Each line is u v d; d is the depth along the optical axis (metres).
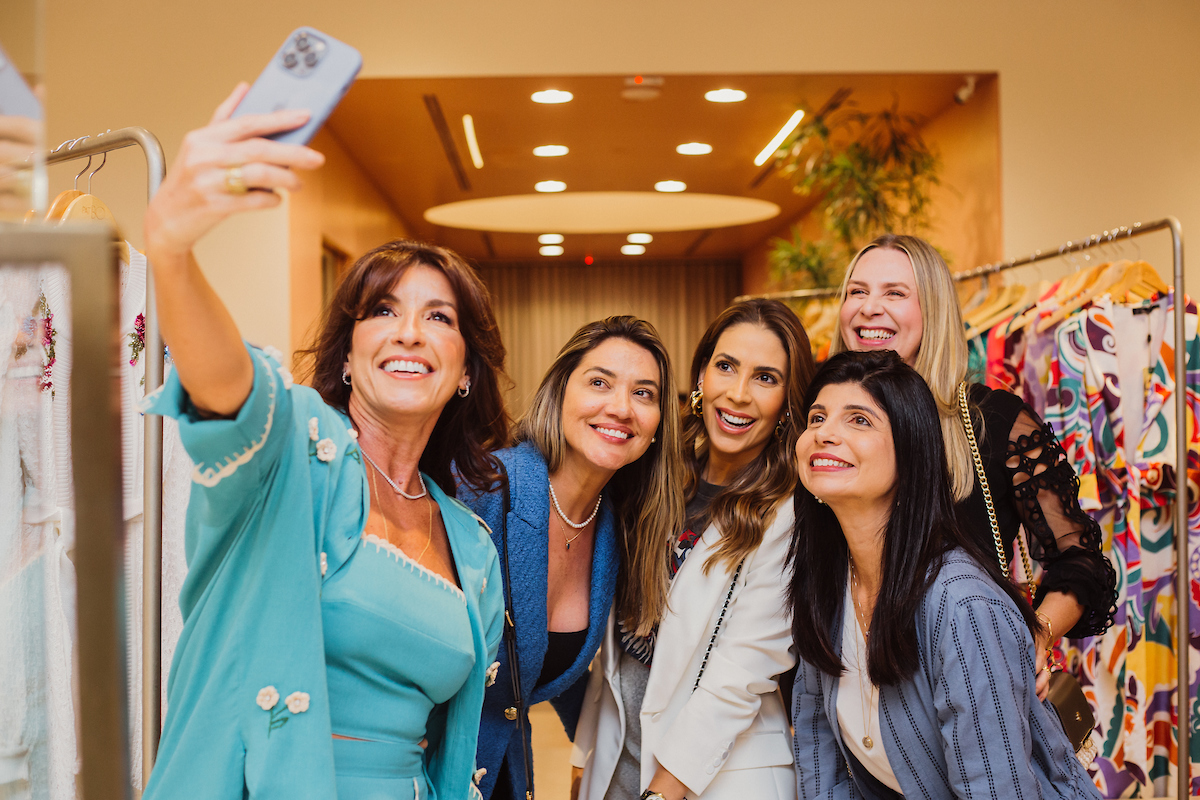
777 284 7.04
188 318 0.85
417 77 4.36
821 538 1.61
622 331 1.83
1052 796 1.42
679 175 6.50
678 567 1.90
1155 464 2.79
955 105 4.84
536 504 1.75
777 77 4.43
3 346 1.61
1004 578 1.48
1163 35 4.39
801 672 1.70
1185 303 2.73
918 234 5.20
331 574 1.11
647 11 4.37
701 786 1.73
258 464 0.99
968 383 2.01
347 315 1.28
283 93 0.81
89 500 0.58
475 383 1.38
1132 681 2.79
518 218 8.33
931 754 1.48
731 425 1.95
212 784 1.01
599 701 2.07
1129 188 4.35
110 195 4.21
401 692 1.16
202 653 1.04
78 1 4.25
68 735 1.67
